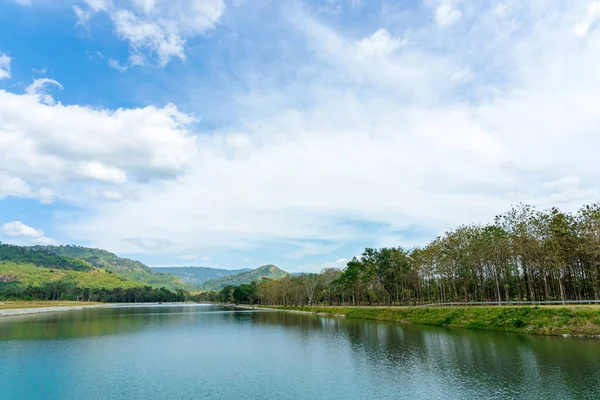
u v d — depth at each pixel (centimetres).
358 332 6650
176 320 10619
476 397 2527
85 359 4197
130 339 6059
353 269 13538
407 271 11306
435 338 5378
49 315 12162
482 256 8144
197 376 3350
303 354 4484
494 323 6144
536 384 2753
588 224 6712
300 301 19075
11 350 4834
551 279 8369
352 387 2906
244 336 6481
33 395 2759
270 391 2828
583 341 4475
